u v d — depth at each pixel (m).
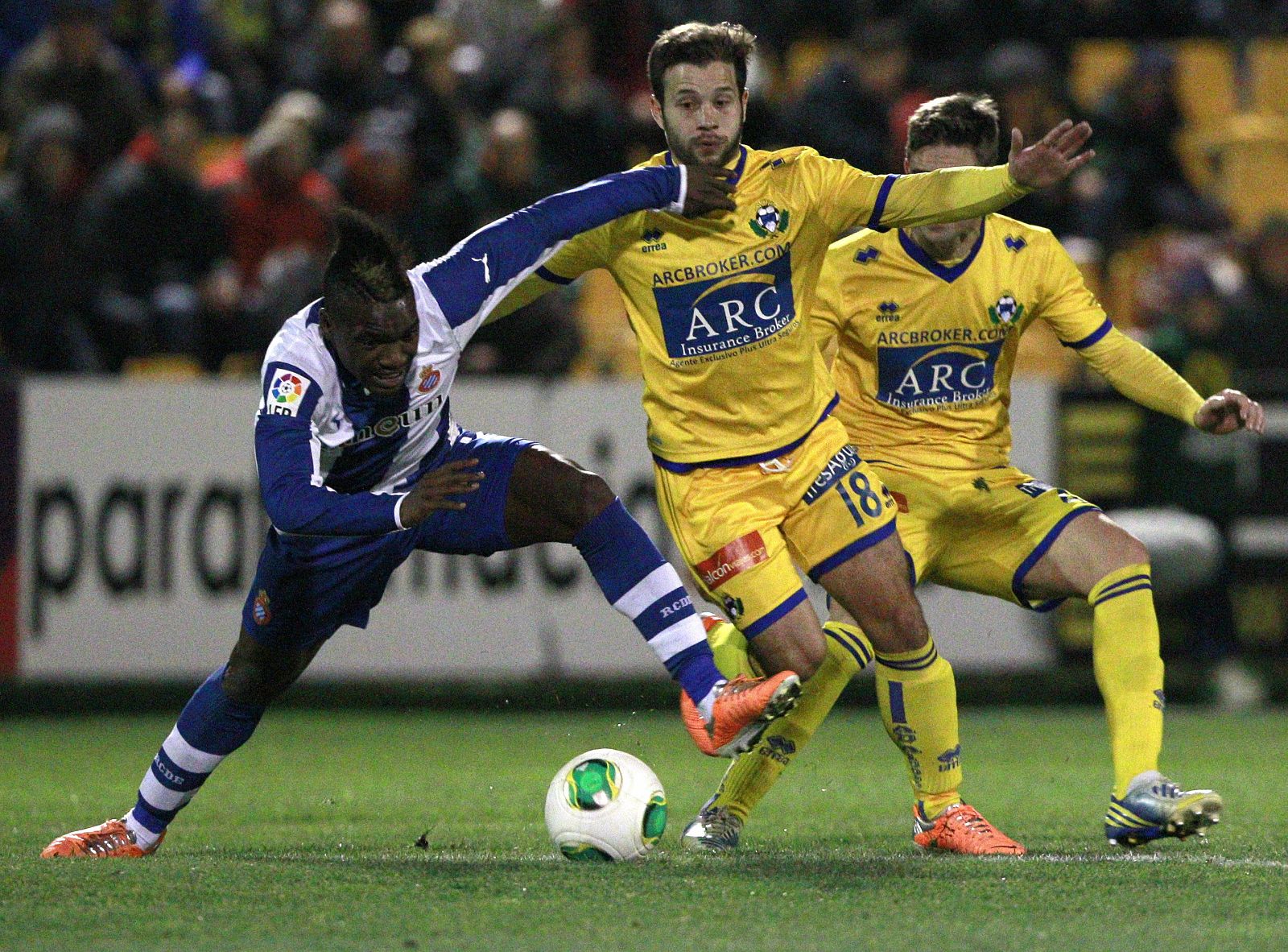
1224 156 48.38
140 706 36.22
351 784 24.28
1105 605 17.38
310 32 45.84
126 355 36.66
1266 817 20.17
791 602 16.31
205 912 12.91
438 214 38.16
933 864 15.30
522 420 33.78
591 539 15.95
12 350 35.69
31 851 16.88
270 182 38.19
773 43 47.75
